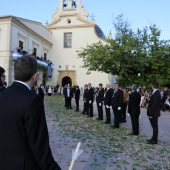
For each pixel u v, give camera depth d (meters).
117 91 9.27
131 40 21.78
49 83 34.69
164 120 12.25
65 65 35.12
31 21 29.47
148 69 22.58
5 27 24.77
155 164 5.12
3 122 1.69
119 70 22.78
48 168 1.62
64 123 10.04
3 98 1.75
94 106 19.59
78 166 4.80
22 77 1.84
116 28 23.78
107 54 22.33
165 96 17.50
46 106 17.09
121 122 10.80
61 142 6.71
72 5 36.34
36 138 1.61
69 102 16.09
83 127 9.20
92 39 34.28
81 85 34.22
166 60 22.20
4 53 24.67
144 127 9.80
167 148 6.44
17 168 1.62
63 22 35.66
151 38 22.75
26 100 1.67
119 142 6.96
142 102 19.50
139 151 6.07
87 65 24.48
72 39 35.09
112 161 5.18
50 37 35.56
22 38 27.42
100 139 7.25
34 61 1.93
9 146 1.66
